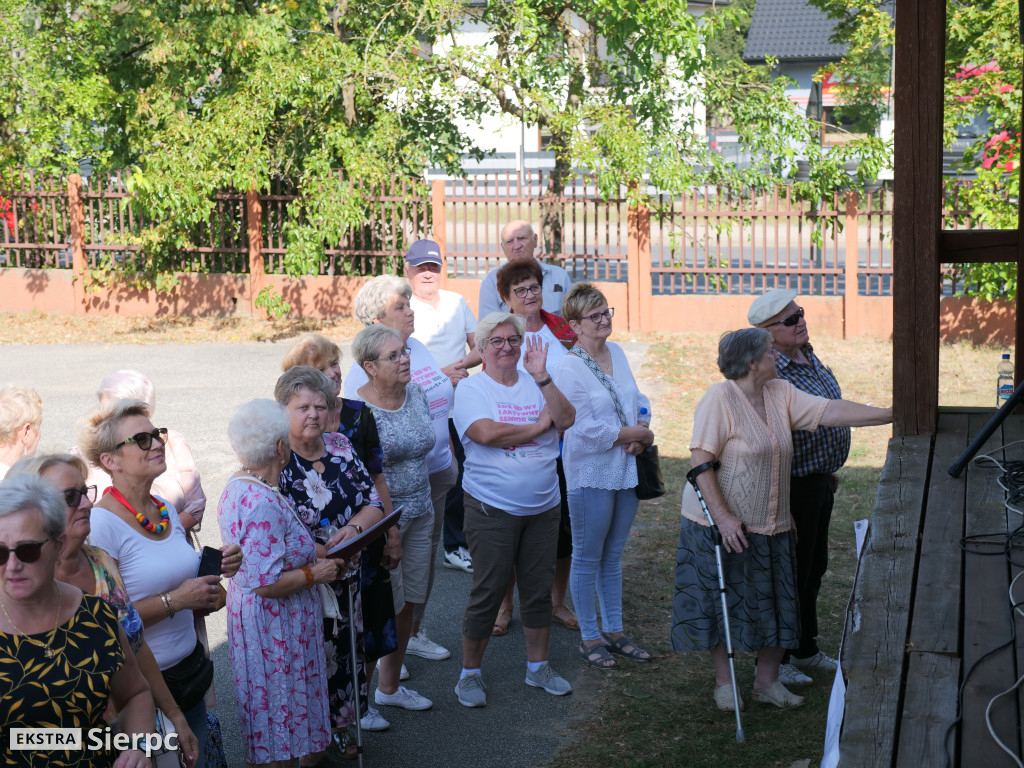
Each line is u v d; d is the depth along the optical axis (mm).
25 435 4406
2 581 2836
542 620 5355
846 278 13312
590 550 5562
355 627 4562
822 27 34531
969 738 2686
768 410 4926
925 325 4996
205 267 15281
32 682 2852
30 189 15547
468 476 5137
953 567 3660
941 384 10867
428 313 6887
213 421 10289
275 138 15023
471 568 7004
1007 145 12484
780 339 5293
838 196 13312
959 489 4414
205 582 3689
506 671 5652
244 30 13883
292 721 4098
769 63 14719
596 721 5074
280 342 13859
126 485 3711
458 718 5145
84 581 3338
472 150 15977
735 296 13773
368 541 4250
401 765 4711
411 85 14055
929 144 4828
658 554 7113
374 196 14500
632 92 14531
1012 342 12555
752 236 13766
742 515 4848
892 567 3674
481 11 15297
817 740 4777
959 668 3016
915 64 4750
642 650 5734
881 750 2643
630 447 5457
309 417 4332
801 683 5352
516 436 5004
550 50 14477
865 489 8086
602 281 14188
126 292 15453
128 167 15125
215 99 14336
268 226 14953
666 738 4887
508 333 5125
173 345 13805
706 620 4941
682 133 14344
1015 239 5121
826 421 4996
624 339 13641
